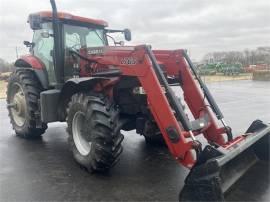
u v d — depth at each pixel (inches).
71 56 228.8
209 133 183.3
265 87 822.5
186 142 153.3
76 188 164.4
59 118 220.8
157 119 165.2
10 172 188.4
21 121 274.1
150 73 168.7
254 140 167.0
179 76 199.0
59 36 227.9
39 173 186.2
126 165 197.5
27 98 251.4
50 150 233.0
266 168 181.9
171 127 158.4
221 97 588.1
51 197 154.4
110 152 173.2
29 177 180.2
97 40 256.1
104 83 193.3
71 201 150.0
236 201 147.2
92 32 253.9
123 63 185.8
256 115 380.8
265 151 186.7
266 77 1129.4
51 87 245.4
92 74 213.0
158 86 164.7
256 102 509.7
